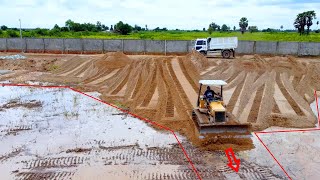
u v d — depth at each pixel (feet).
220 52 115.55
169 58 95.04
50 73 92.12
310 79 78.13
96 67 91.20
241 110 53.83
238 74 84.02
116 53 96.73
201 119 41.63
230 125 40.19
